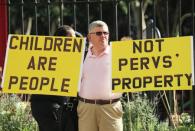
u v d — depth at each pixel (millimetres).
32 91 11914
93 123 11789
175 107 15586
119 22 33562
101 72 11703
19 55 11992
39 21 31906
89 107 11688
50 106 12047
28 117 14758
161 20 30812
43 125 12172
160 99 15602
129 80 11773
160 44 11828
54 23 31812
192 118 15703
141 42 11836
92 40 11695
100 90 11633
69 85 11836
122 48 11812
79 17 31781
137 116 14500
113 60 11773
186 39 11766
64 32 12219
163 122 15109
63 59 11906
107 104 11664
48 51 11961
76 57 11875
